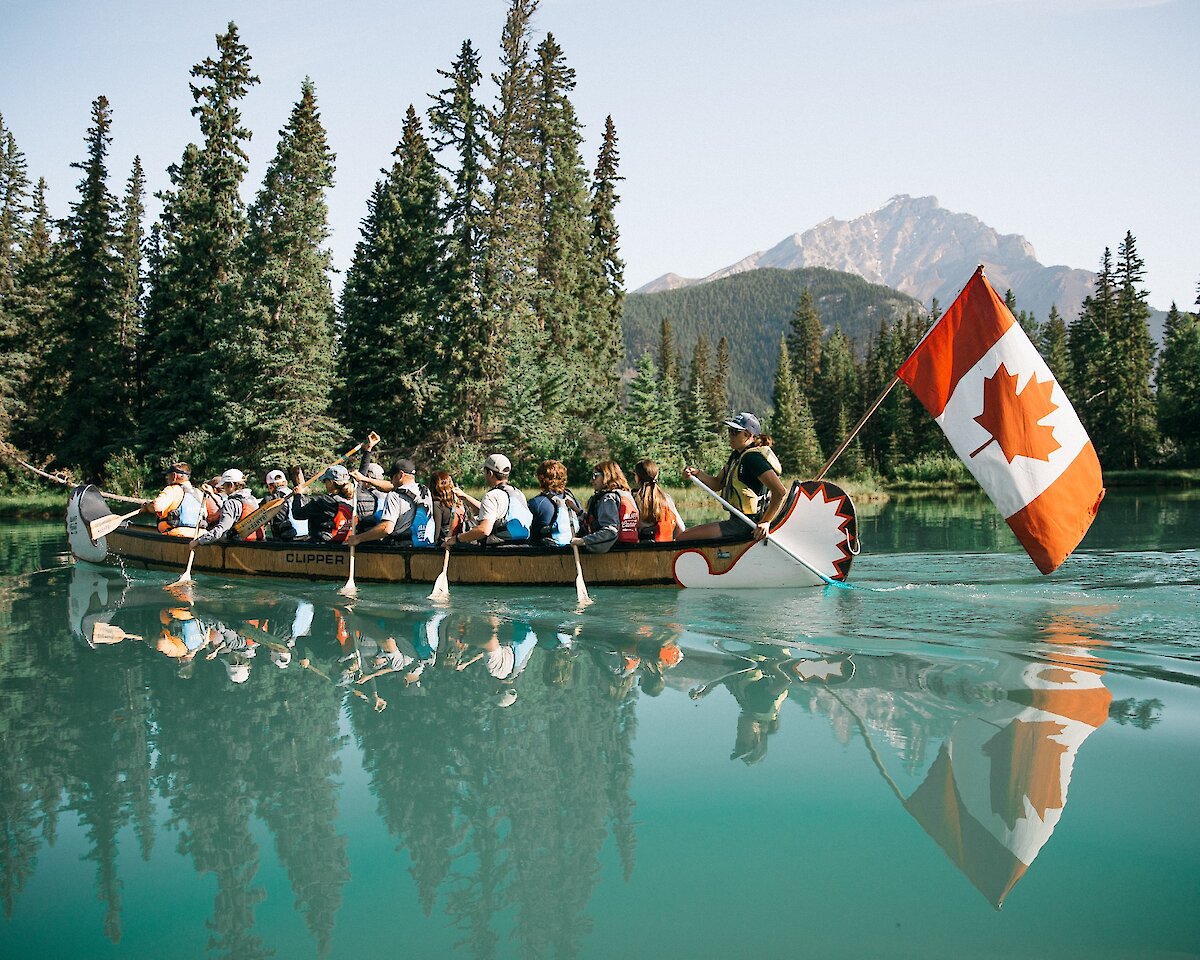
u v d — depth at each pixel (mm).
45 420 38500
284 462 31172
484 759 3531
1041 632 5516
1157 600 6535
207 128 34906
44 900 2539
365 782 3340
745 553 7504
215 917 2408
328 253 33750
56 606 7652
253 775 3445
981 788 3074
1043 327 80375
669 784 3221
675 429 48312
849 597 6934
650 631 5949
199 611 7230
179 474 10391
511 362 38594
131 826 3033
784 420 67875
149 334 40250
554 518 8125
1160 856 2568
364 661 5258
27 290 40281
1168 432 57344
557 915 2350
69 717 4230
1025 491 6883
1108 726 3678
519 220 36875
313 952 2213
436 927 2324
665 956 2125
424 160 40750
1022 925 2236
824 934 2221
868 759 3375
